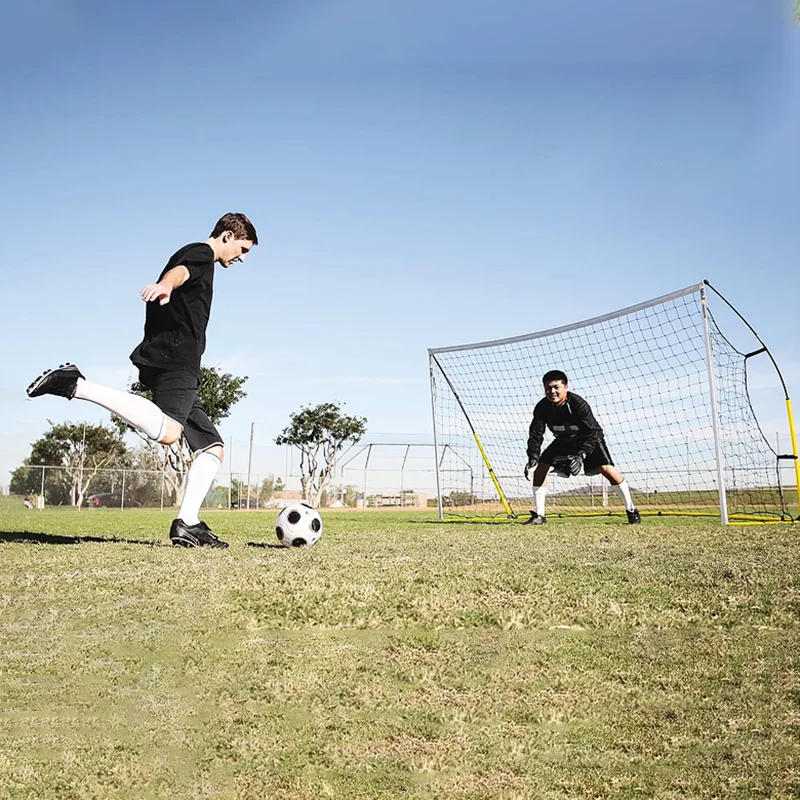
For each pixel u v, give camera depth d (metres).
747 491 14.66
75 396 5.71
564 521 11.59
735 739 2.28
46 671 2.86
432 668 2.89
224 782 2.05
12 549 6.00
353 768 2.12
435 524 11.30
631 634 3.29
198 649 3.11
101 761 2.17
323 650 3.10
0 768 2.12
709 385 9.95
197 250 5.97
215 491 33.91
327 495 36.72
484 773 2.10
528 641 3.21
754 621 3.40
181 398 6.14
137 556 5.43
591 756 2.19
